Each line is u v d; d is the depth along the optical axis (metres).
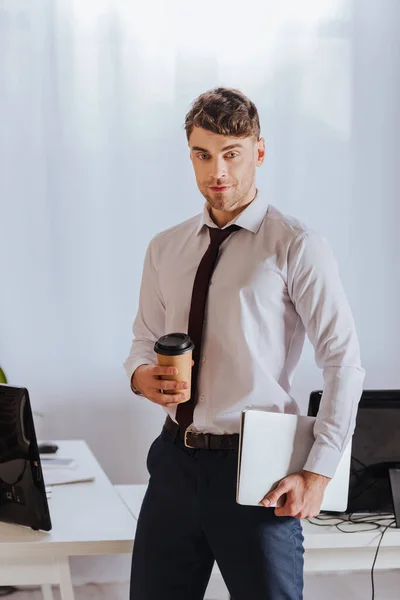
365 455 2.27
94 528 2.17
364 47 3.69
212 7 3.60
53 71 3.53
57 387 3.63
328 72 3.68
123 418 3.68
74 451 2.95
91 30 3.54
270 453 1.78
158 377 1.86
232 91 1.86
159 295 2.09
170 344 1.83
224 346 1.88
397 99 3.72
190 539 1.93
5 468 2.13
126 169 3.60
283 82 3.66
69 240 3.59
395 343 3.82
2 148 3.53
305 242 1.83
